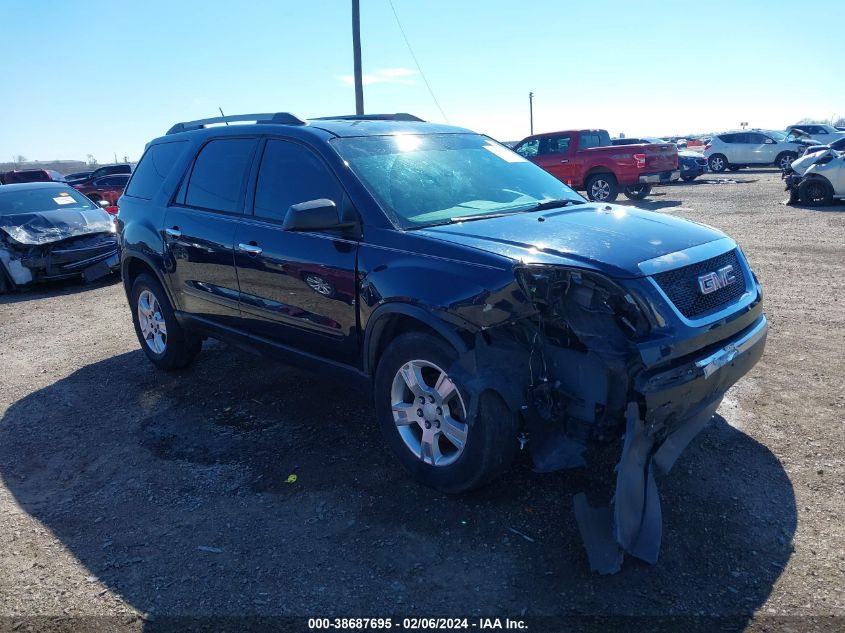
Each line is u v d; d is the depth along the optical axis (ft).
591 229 11.91
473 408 10.77
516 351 10.93
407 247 11.91
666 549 10.28
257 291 14.89
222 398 17.22
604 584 9.63
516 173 15.72
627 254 10.73
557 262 10.50
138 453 14.48
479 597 9.52
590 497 11.71
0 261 33.09
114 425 16.02
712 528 10.73
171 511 12.15
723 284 11.51
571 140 59.00
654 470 10.84
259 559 10.62
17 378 19.86
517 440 11.10
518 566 10.10
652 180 56.90
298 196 14.25
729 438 13.55
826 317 21.13
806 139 97.35
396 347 12.04
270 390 17.54
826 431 13.62
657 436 10.65
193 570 10.46
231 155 16.25
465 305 10.73
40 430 16.01
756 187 70.13
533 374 10.93
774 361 17.53
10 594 10.11
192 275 16.79
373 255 12.31
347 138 14.38
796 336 19.43
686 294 10.84
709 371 10.62
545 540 10.66
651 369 10.11
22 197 36.60
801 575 9.61
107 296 31.71
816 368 16.89
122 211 19.54
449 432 11.53
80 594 10.04
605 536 9.96
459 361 10.96
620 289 10.19
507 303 10.46
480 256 10.93
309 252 13.44
